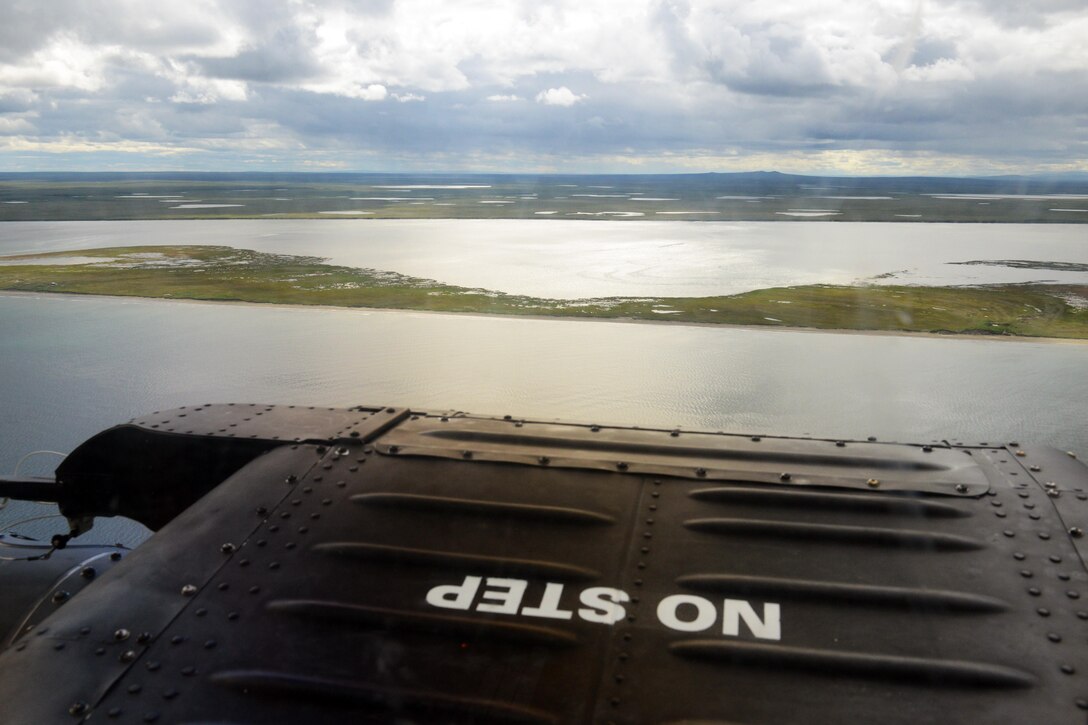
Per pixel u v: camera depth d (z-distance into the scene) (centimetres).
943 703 194
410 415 348
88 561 322
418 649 215
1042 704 192
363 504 273
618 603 228
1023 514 258
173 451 340
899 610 223
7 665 216
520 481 281
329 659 213
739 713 193
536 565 242
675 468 285
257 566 249
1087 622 215
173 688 206
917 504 262
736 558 242
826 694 198
